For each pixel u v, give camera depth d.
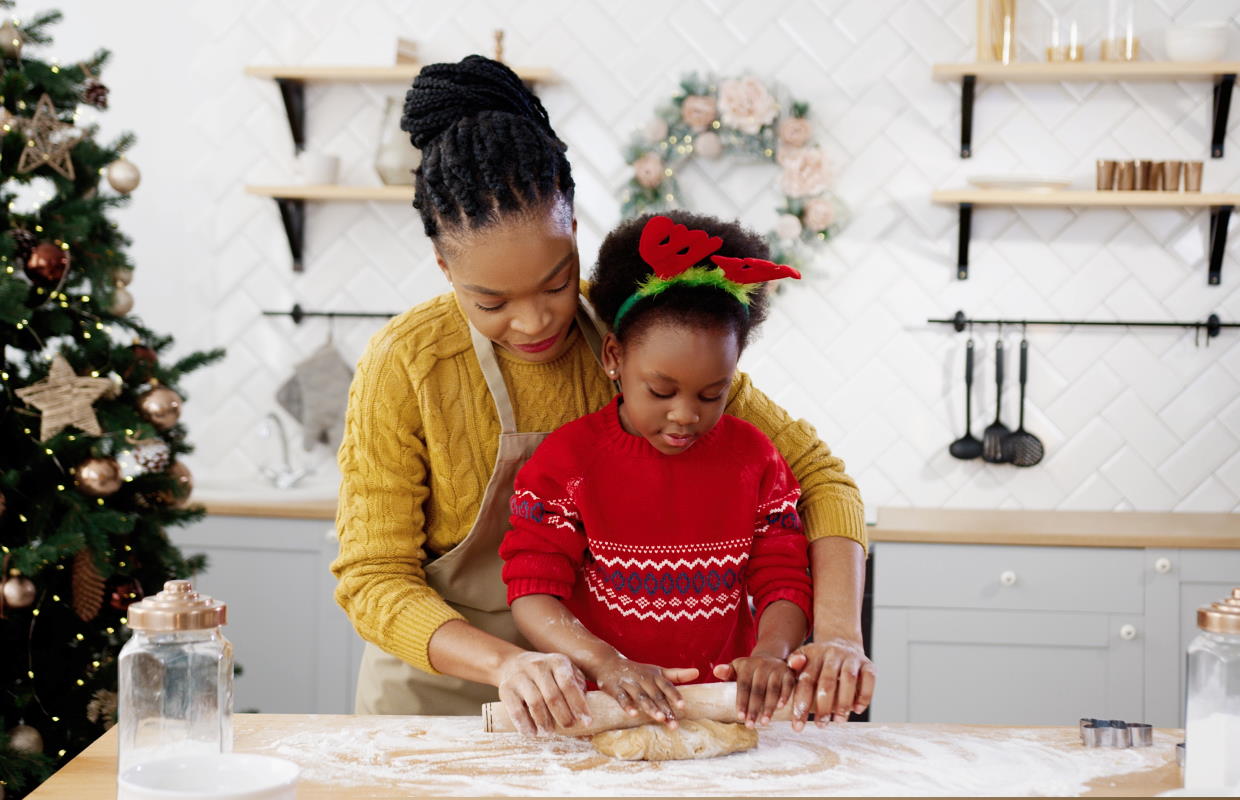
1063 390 3.31
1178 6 3.25
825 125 3.34
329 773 1.11
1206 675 1.06
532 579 1.33
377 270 3.54
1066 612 2.85
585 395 1.47
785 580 1.35
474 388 1.43
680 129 3.32
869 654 2.90
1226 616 1.03
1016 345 3.32
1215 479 3.28
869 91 3.32
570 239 1.27
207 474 3.61
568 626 1.28
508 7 3.42
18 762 2.23
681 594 1.36
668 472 1.36
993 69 3.13
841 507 1.42
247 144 3.56
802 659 1.22
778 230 3.27
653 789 1.06
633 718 1.17
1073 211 3.29
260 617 3.09
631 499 1.36
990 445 3.28
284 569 3.08
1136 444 3.29
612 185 3.41
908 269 3.34
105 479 2.42
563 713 1.15
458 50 3.45
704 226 1.39
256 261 3.57
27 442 2.51
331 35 3.49
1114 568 2.84
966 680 2.88
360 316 3.53
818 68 3.33
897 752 1.17
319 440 3.48
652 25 3.38
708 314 1.26
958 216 3.31
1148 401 3.29
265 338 3.58
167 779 0.97
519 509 1.36
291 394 3.49
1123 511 3.29
